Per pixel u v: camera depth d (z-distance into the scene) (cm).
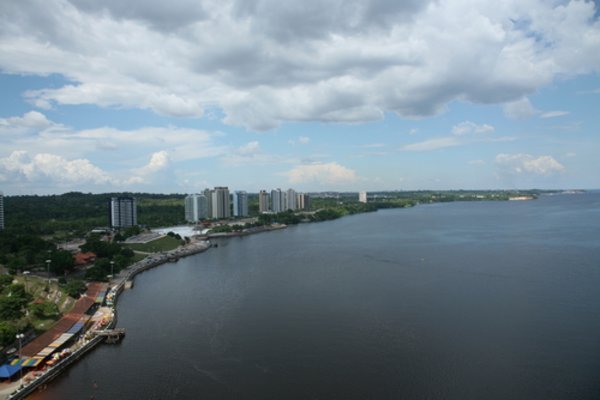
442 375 11431
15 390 11031
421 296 18550
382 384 11069
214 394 10838
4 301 14738
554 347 12938
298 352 13062
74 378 11931
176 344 14038
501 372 11506
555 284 19912
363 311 16700
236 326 15488
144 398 10788
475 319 15438
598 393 10412
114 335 14488
